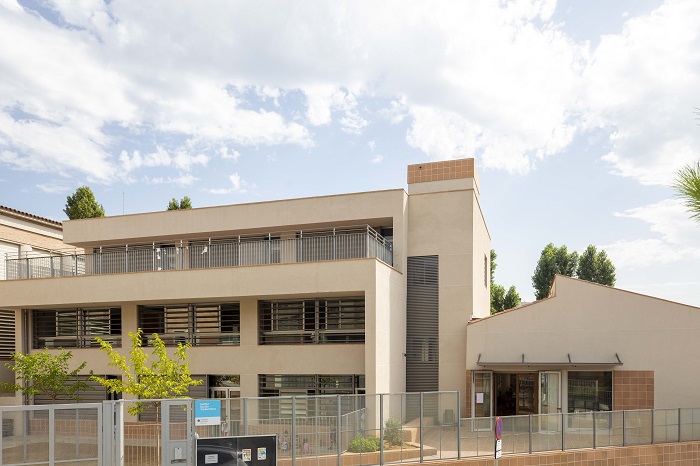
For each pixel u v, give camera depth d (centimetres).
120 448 1158
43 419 1118
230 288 2050
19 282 2314
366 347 1916
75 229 2609
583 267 5359
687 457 1688
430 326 2317
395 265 2302
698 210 539
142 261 2305
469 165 2469
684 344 1948
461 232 2334
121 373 2286
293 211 2358
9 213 2709
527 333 2120
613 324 2028
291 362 2105
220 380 2228
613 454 1627
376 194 2312
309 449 1355
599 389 2034
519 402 2191
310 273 1977
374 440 1458
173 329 2344
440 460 1495
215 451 1185
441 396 1545
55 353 2373
